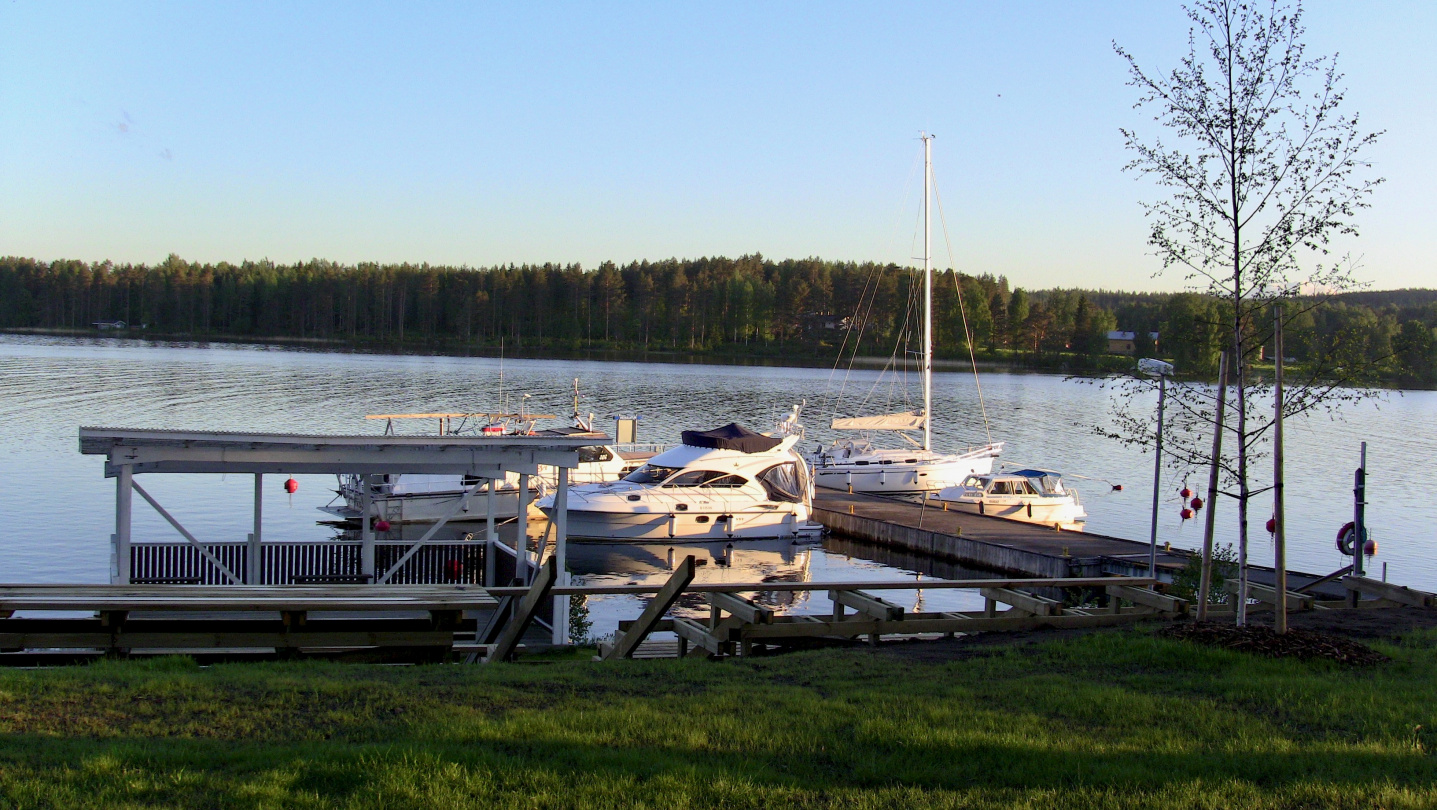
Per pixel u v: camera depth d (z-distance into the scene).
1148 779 6.62
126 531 15.10
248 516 30.11
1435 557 29.08
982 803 6.21
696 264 156.75
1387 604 13.95
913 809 6.11
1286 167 10.34
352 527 29.11
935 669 9.77
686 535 29.77
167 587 10.59
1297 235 10.34
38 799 5.70
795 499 30.97
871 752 7.09
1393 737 7.63
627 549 28.92
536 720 7.48
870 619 12.47
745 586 12.52
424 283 142.38
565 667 9.80
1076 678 9.38
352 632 10.48
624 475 33.47
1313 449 56.56
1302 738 7.64
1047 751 7.17
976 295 115.56
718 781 6.34
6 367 76.25
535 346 133.62
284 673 8.99
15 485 31.95
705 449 30.59
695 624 12.64
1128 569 24.31
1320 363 10.89
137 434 14.96
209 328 146.12
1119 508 37.53
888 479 39.88
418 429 47.34
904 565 27.78
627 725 7.47
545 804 5.98
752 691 8.69
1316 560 28.75
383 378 79.06
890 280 119.31
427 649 10.77
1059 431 60.31
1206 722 7.94
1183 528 33.69
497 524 30.67
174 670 9.04
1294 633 10.56
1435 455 54.03
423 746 6.72
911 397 81.44
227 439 15.30
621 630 12.94
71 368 77.44
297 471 17.27
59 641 9.87
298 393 63.94
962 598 23.66
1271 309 10.87
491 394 67.88
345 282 144.38
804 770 6.75
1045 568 24.81
